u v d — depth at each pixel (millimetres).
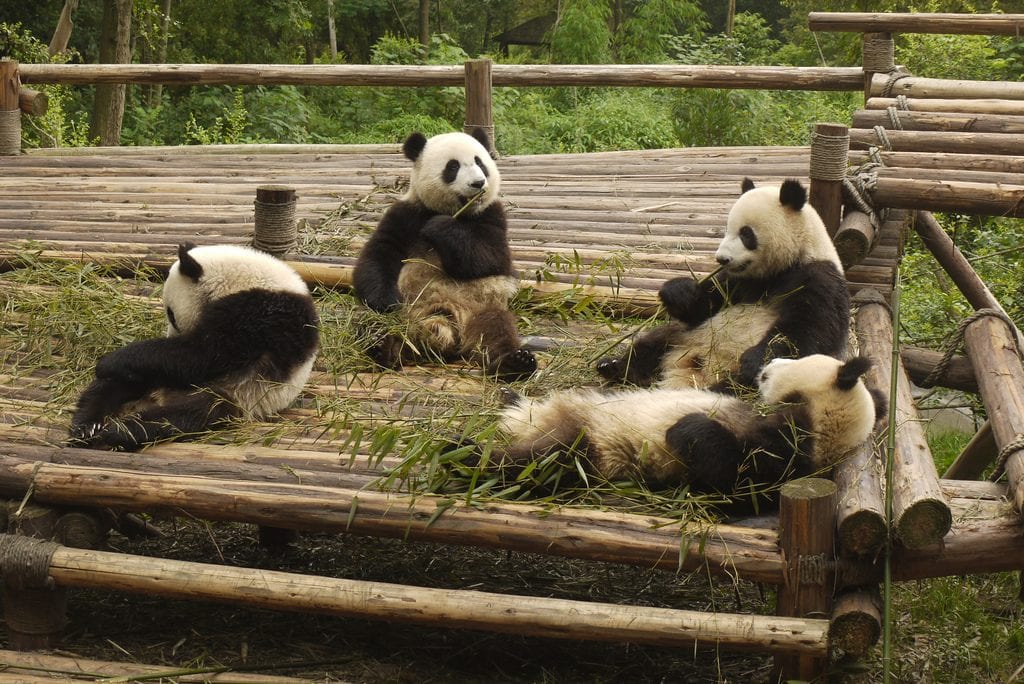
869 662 4988
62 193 8992
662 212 8250
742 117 19188
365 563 5723
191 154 11164
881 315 6133
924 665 5148
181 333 5227
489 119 10258
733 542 4082
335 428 4930
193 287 5102
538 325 6344
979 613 5676
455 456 4344
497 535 4172
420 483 4375
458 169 6102
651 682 4668
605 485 4398
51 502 4496
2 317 6137
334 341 5938
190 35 25344
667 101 21969
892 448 4090
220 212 8430
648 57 24969
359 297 6141
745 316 5262
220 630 4840
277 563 5758
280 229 7188
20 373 5555
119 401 4961
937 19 8945
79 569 4285
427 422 4828
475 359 5805
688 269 6977
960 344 7562
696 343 5348
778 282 5320
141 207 8609
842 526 4008
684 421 4242
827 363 4438
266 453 4688
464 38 34906
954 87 8148
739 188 8836
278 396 5109
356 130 21328
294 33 27000
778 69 9867
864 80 9484
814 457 4336
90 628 4809
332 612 4164
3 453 4648
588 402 4566
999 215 6199
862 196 6344
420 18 29156
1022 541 4121
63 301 6254
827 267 5207
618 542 4098
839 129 6203
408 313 5961
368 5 27000
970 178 6422
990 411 5102
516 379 5598
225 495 4348
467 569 5656
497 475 4395
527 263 7156
